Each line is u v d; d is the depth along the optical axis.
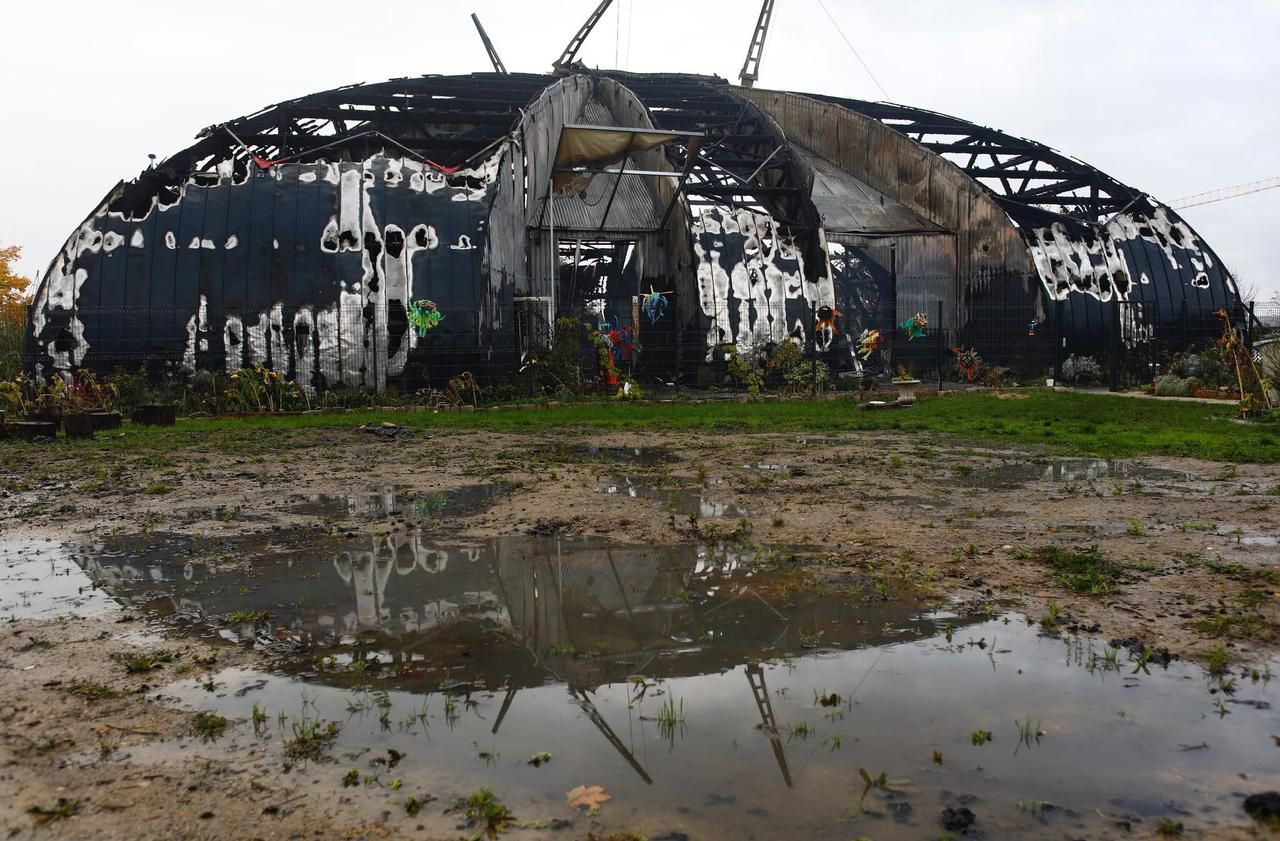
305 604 5.45
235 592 5.75
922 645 4.59
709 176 41.97
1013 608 5.18
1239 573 5.79
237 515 8.51
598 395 27.89
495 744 3.51
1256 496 8.81
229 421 22.09
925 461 12.17
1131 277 37.53
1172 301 38.09
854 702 3.88
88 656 4.56
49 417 19.09
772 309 33.47
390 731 3.64
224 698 4.00
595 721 3.72
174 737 3.59
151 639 4.84
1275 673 4.11
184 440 16.88
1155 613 5.01
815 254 35.56
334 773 3.28
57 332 26.67
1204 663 4.26
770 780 3.21
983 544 6.80
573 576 6.04
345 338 26.97
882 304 53.34
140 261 27.09
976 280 38.81
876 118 47.47
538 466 11.80
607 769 3.29
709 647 4.62
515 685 4.14
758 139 41.41
